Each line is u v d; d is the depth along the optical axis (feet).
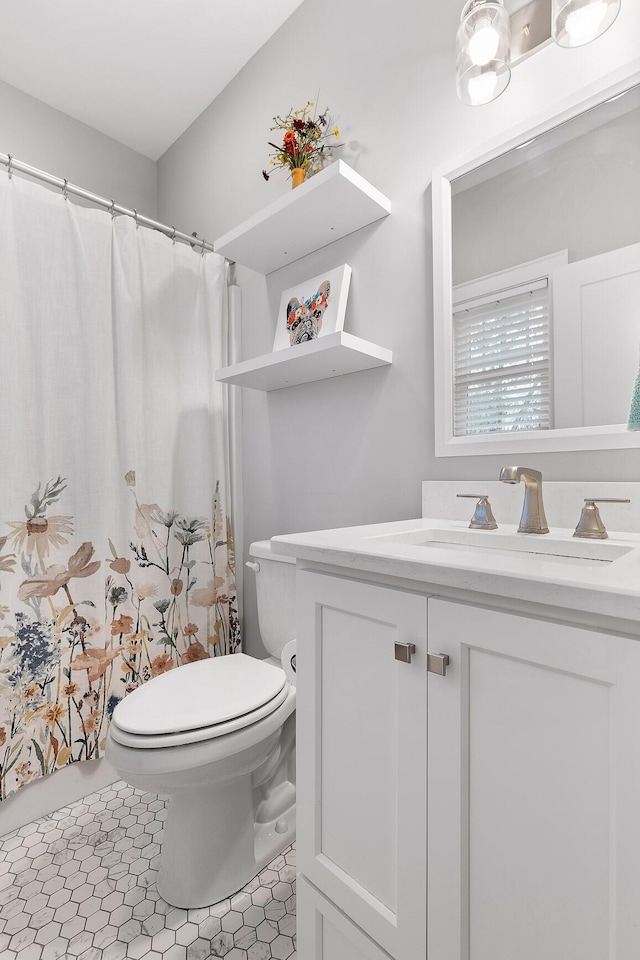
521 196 3.54
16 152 6.36
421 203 4.23
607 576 1.66
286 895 3.83
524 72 3.54
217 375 5.32
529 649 1.74
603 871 1.59
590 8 2.66
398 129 4.40
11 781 4.58
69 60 5.98
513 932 1.82
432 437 4.17
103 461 5.29
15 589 4.66
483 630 1.86
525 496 3.19
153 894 3.83
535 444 3.46
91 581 5.17
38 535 4.83
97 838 4.50
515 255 3.57
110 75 6.23
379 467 4.63
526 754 1.78
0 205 4.64
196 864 3.72
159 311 5.80
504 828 1.84
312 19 5.24
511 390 3.59
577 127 3.29
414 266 4.29
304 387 5.47
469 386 3.84
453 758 1.96
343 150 4.90
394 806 2.22
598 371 3.18
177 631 5.84
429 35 4.16
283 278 5.76
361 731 2.37
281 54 5.62
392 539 3.20
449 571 1.91
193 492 6.00
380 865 2.28
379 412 4.62
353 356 4.28
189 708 3.65
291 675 4.57
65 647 4.98
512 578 1.73
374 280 4.65
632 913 1.52
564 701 1.68
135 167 7.69
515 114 3.59
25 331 4.79
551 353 3.39
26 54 5.89
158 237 5.83
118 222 5.51
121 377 5.45
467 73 3.02
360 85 4.73
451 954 1.99
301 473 5.52
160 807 4.99
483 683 1.89
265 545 4.94
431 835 2.05
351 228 4.80
